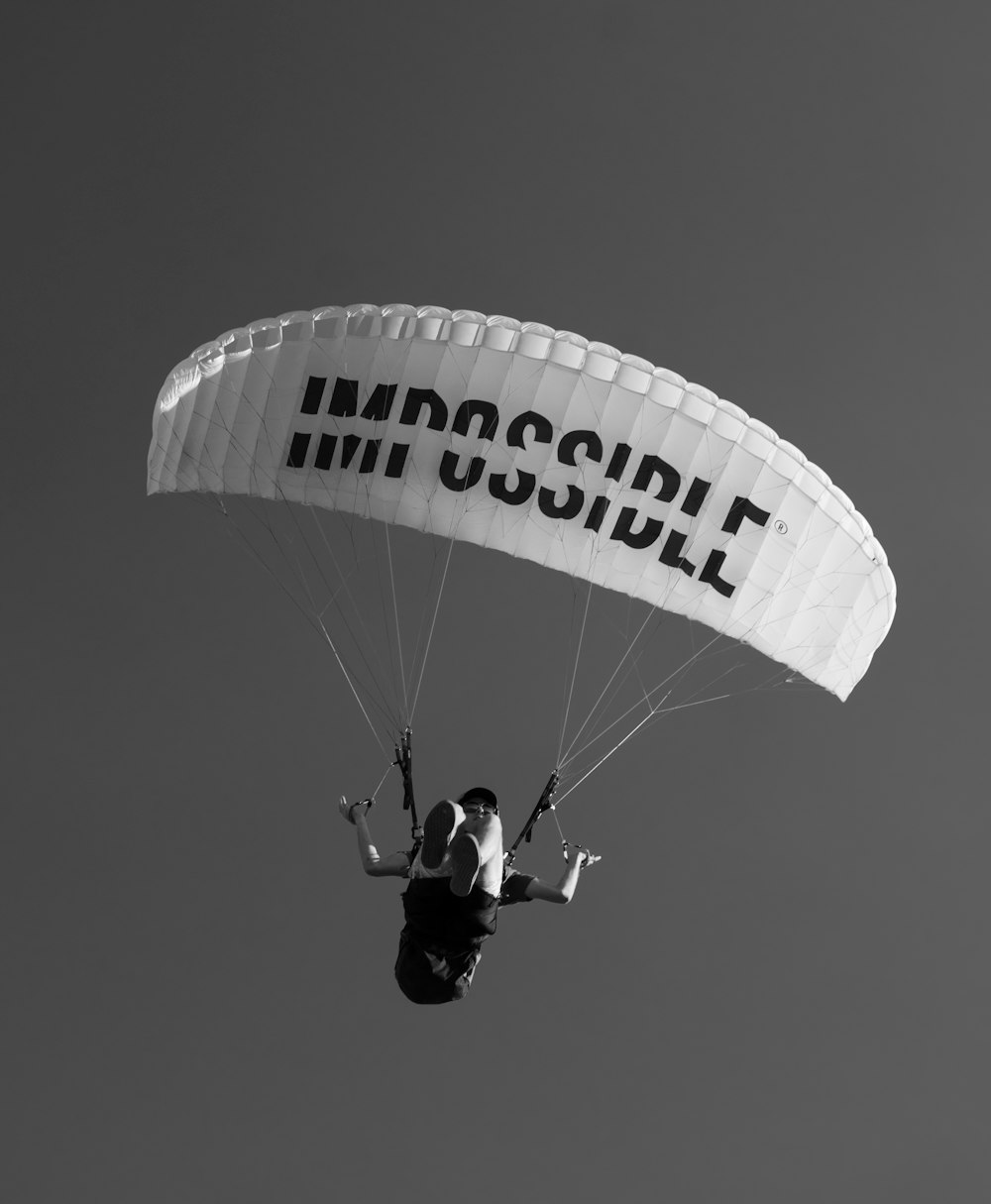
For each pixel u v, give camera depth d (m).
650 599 19.16
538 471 18.48
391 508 18.81
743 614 19.06
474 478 18.55
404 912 15.93
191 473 18.78
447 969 15.75
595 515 18.67
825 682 19.69
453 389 18.27
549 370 18.12
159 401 18.14
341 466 18.62
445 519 18.80
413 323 18.17
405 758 17.80
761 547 18.77
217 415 18.41
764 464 18.48
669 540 18.77
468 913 15.67
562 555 18.95
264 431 18.50
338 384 18.33
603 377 18.20
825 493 18.77
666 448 18.39
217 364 18.16
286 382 18.31
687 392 18.39
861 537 18.97
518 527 18.78
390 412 18.38
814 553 18.84
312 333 18.17
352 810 17.41
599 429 18.34
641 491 18.55
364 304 18.48
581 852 17.41
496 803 16.67
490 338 18.14
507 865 17.25
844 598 19.12
